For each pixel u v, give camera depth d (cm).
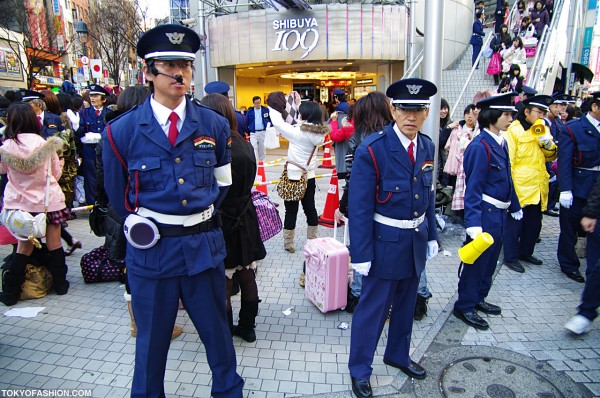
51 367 291
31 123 364
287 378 282
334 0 1442
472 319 346
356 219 250
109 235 292
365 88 1831
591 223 322
